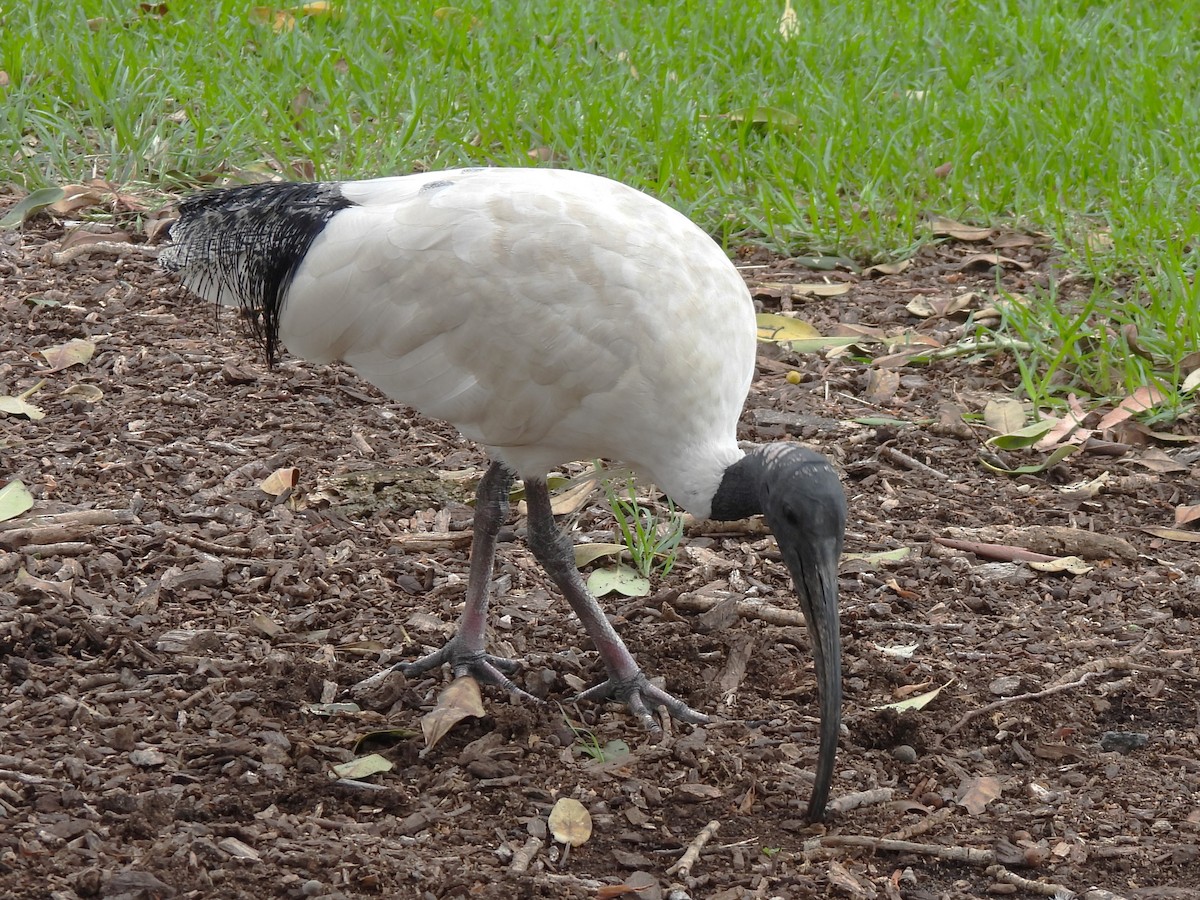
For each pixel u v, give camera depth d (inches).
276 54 407.5
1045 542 249.8
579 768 193.8
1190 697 212.8
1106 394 299.6
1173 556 250.4
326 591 229.9
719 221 357.1
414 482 260.5
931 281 345.1
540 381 196.7
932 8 475.2
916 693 211.8
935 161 385.4
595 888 169.0
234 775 185.0
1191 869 177.5
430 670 214.2
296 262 208.1
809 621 181.0
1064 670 218.4
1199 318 307.0
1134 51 449.4
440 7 449.7
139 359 294.4
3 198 351.3
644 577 239.1
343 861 169.5
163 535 237.0
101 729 191.2
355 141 366.3
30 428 269.1
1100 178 373.7
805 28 448.1
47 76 387.9
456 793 186.7
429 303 197.3
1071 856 179.5
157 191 356.2
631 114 386.0
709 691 213.5
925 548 249.0
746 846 179.9
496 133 378.9
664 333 192.7
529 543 210.8
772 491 183.8
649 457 200.1
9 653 206.4
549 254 193.5
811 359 313.1
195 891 162.2
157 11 430.9
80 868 164.1
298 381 291.6
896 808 187.8
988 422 287.0
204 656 209.3
